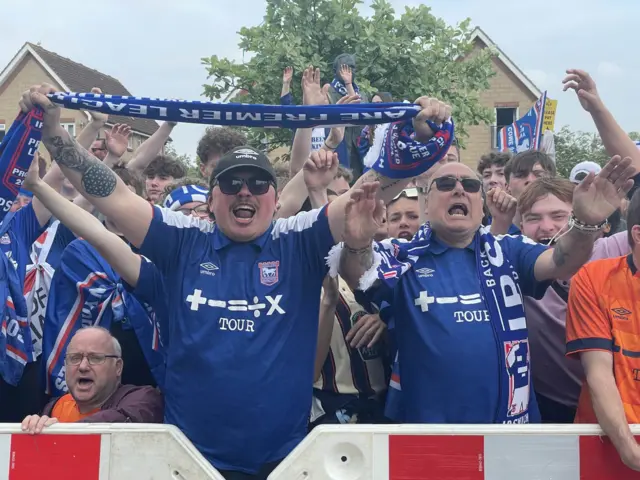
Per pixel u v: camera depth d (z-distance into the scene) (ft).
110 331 12.19
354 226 8.61
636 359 8.73
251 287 9.00
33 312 12.97
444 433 8.30
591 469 8.29
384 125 9.96
